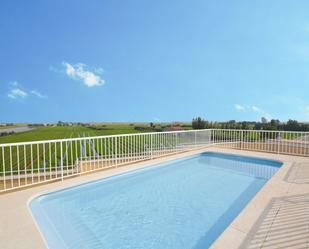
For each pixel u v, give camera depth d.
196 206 5.62
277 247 3.23
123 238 4.20
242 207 5.53
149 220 4.92
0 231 3.79
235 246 3.26
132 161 9.06
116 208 5.52
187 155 10.59
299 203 4.76
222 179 7.88
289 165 8.31
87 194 6.46
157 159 9.70
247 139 12.59
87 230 4.46
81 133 54.06
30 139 43.31
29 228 3.90
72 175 7.04
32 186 6.09
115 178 7.44
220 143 13.58
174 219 4.95
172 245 3.99
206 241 4.11
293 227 3.77
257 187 7.01
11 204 4.87
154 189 6.88
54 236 4.18
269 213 4.29
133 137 9.45
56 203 5.75
